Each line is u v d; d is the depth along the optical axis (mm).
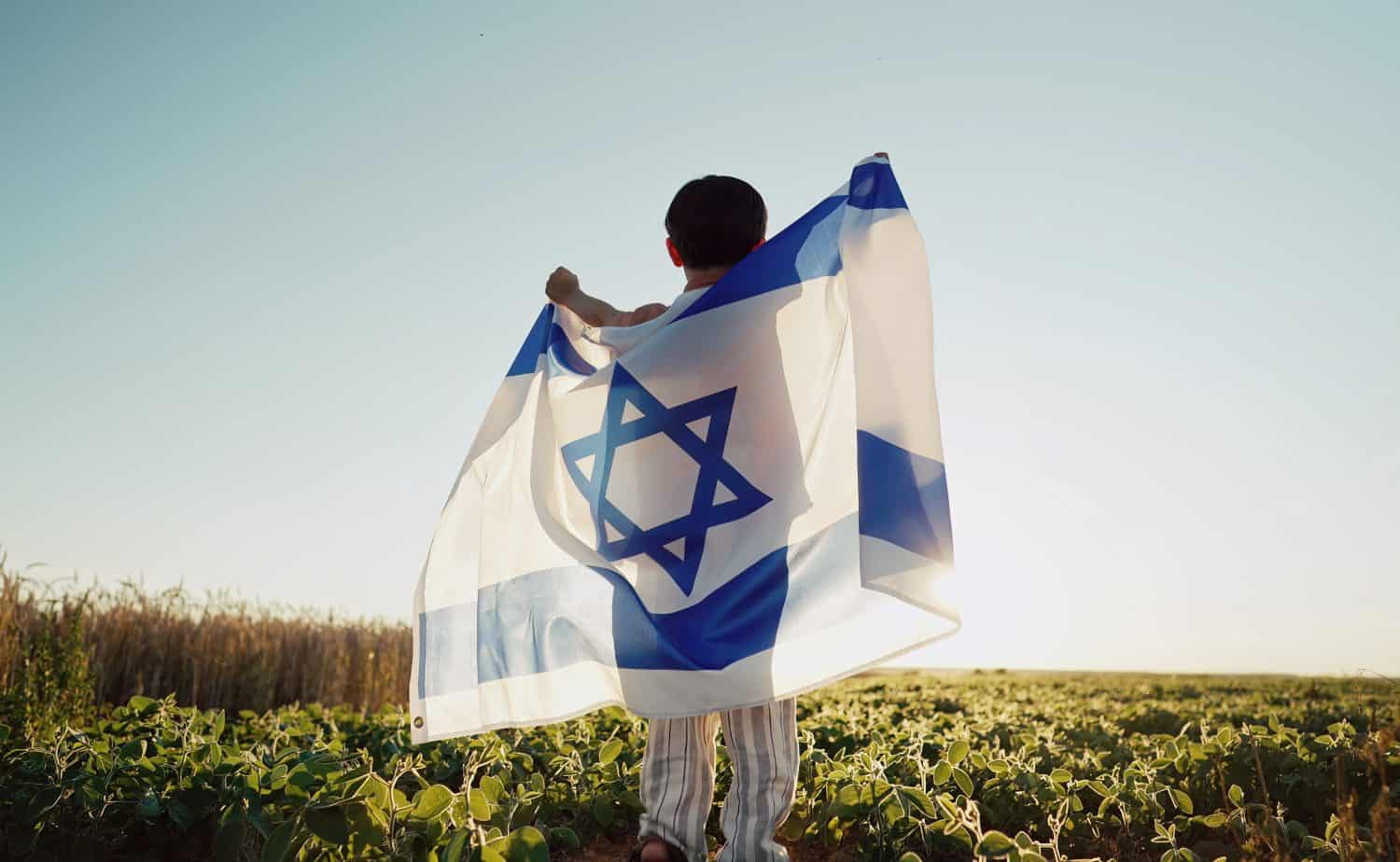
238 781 3209
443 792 2617
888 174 2689
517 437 2939
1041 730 5844
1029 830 3467
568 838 3092
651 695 2455
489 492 2918
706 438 2596
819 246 2705
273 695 9922
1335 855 2609
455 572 2943
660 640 2477
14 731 5914
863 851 3057
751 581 2502
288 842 2451
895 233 2602
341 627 11109
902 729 5500
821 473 2580
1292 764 3672
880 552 2309
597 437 2729
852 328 2514
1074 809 3330
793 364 2627
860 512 2354
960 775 3318
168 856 3287
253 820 2771
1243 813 2979
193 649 9516
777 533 2541
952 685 15711
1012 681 18172
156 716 4984
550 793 3664
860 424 2426
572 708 2596
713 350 2613
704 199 2754
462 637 2883
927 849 2938
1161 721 7773
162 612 9625
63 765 3381
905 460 2385
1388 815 2115
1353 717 5578
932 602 2293
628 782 3627
